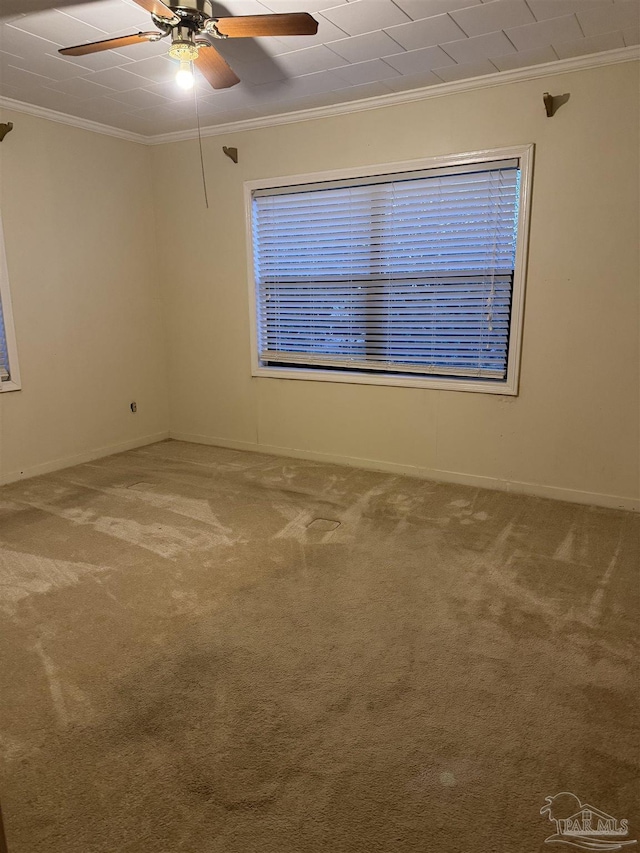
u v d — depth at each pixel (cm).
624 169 314
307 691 197
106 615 242
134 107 387
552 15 260
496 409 375
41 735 178
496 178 351
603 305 332
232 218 449
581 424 352
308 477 416
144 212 480
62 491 389
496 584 264
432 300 389
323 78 335
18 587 265
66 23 266
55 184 409
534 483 373
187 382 507
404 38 283
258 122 415
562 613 240
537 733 177
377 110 376
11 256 387
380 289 405
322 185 407
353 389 427
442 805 153
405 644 221
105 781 161
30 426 414
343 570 279
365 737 176
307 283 433
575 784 159
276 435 471
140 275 483
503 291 365
